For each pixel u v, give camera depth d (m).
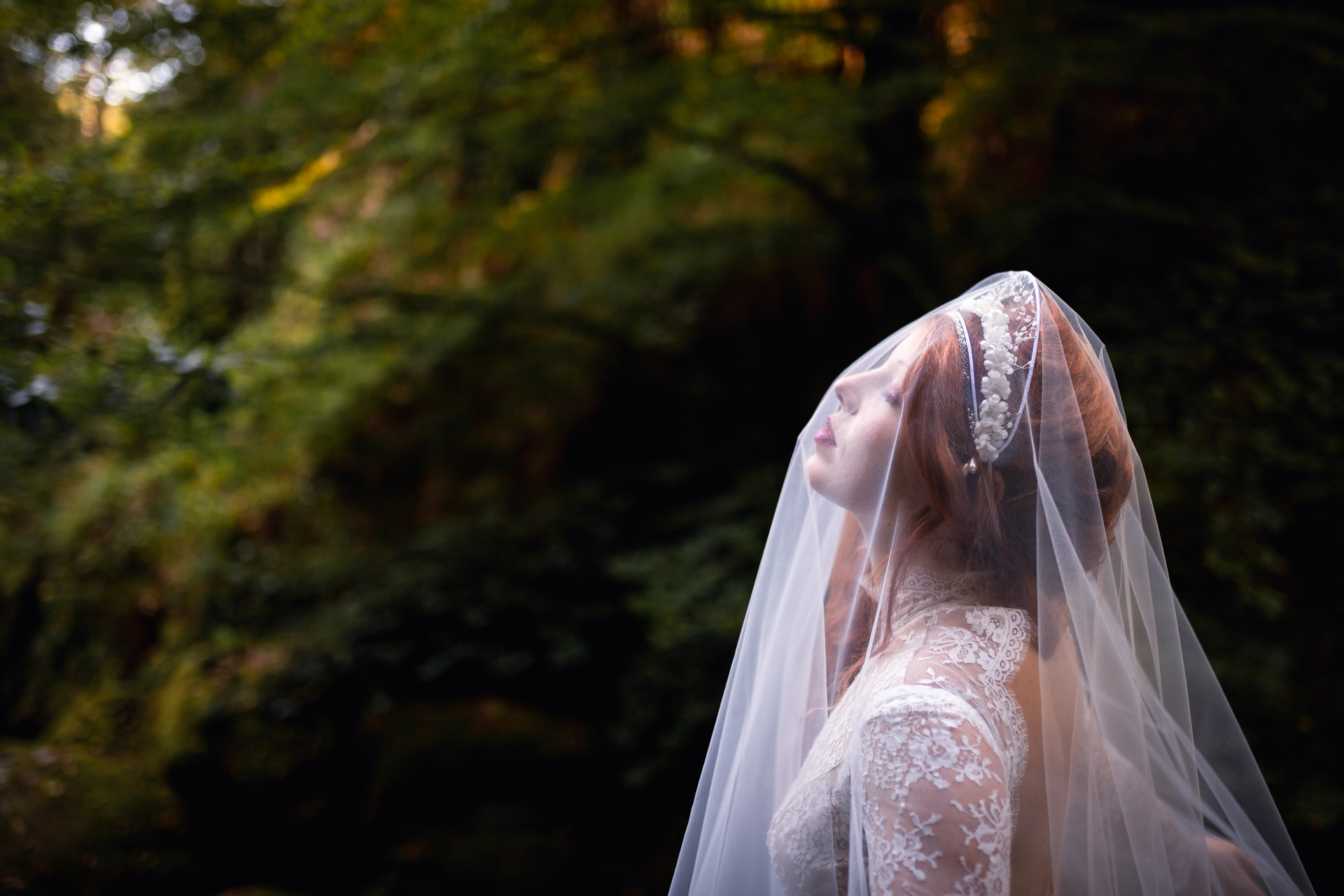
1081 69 3.29
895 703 0.87
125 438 3.10
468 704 4.12
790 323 4.75
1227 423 3.05
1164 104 3.69
